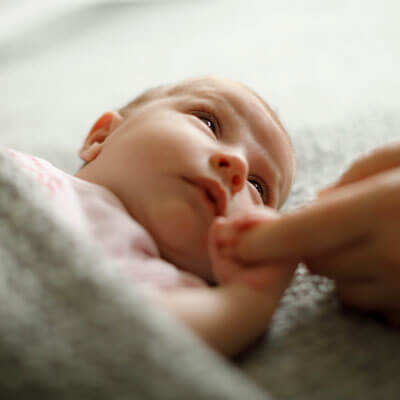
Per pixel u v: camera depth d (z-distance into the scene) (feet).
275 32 4.06
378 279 1.07
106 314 0.93
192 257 1.34
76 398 0.89
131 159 1.42
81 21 4.36
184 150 1.39
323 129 2.21
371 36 3.80
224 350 1.05
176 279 1.21
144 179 1.38
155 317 0.94
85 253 0.99
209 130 1.48
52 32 4.17
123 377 0.89
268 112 1.61
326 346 1.06
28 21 4.30
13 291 0.97
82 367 0.90
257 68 3.39
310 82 3.10
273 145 1.57
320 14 4.37
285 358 1.05
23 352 0.91
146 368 0.90
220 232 1.16
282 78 3.20
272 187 1.58
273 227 1.08
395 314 1.09
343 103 2.66
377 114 2.34
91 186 1.36
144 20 4.44
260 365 1.04
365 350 1.05
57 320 0.94
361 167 1.16
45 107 2.93
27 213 1.03
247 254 1.11
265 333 1.12
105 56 3.75
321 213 1.04
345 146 2.04
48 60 3.71
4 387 0.91
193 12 4.60
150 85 3.19
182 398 0.88
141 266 1.21
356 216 1.02
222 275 1.14
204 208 1.34
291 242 1.06
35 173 1.29
